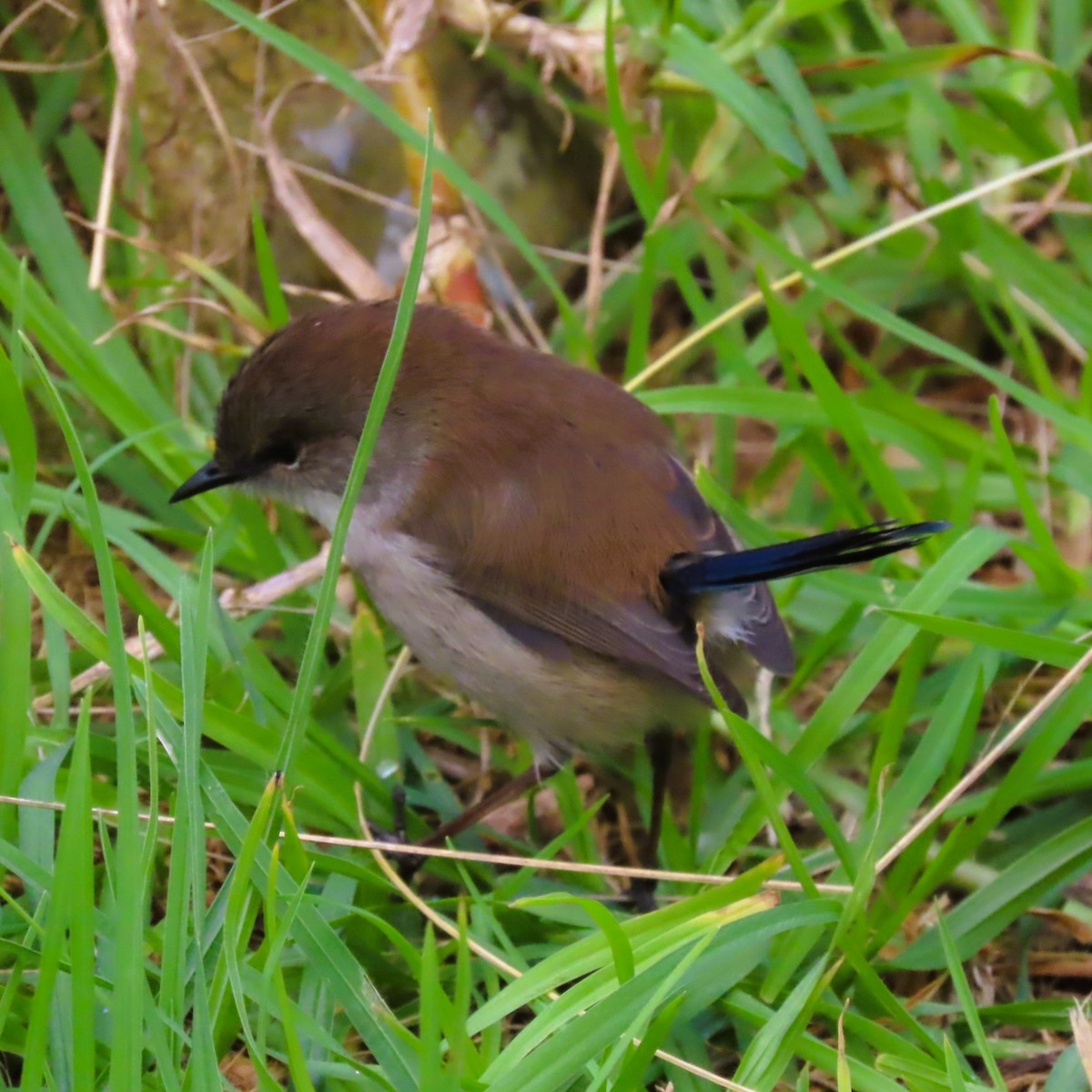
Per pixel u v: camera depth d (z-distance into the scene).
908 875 5.81
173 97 7.68
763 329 8.54
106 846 4.70
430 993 4.07
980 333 8.76
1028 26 8.55
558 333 8.45
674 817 6.79
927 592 6.09
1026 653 5.78
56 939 4.00
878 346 8.57
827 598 7.14
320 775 5.86
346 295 8.47
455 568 5.90
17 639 5.16
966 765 6.61
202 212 8.18
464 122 8.62
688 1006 5.06
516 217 8.72
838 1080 4.61
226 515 6.95
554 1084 4.26
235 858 5.00
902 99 8.38
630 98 7.86
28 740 5.60
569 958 4.84
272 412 6.05
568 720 6.03
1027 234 8.80
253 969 4.50
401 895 5.64
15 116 7.65
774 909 5.05
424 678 7.06
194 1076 4.00
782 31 8.59
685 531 5.96
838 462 7.79
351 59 8.43
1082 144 8.34
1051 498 7.81
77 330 7.16
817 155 7.48
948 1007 5.44
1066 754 6.80
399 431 5.98
